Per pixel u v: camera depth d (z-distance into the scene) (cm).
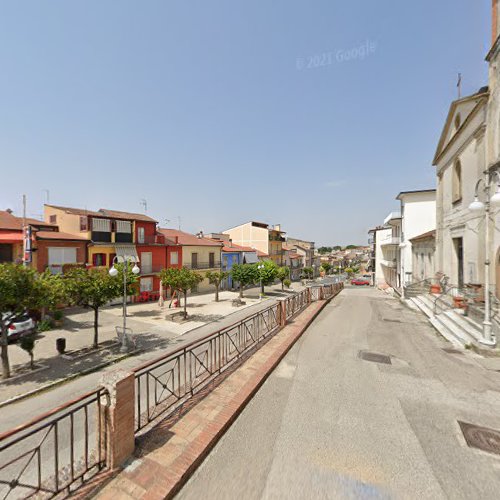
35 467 413
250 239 4416
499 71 990
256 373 563
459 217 1310
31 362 834
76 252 1848
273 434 384
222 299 2442
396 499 279
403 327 1024
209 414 414
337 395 496
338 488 291
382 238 3828
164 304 2078
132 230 2250
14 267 757
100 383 313
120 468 306
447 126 1484
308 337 877
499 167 943
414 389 519
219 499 279
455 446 358
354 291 2828
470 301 983
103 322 1481
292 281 5359
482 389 521
